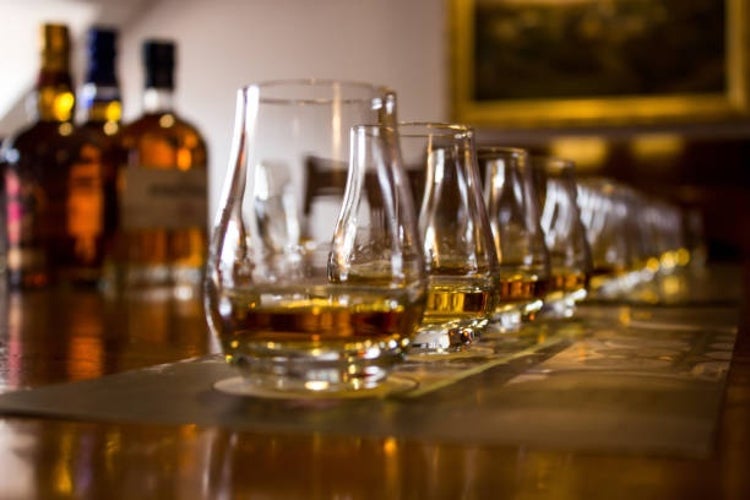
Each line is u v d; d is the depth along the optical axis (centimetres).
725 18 370
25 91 443
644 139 382
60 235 133
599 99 381
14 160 132
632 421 36
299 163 46
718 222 372
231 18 427
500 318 66
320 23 416
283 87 46
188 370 50
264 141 45
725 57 371
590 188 116
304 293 43
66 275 133
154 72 138
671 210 240
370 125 45
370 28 410
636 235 138
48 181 132
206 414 38
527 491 27
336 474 29
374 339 43
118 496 27
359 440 34
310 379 43
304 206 46
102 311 99
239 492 27
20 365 55
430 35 402
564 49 382
